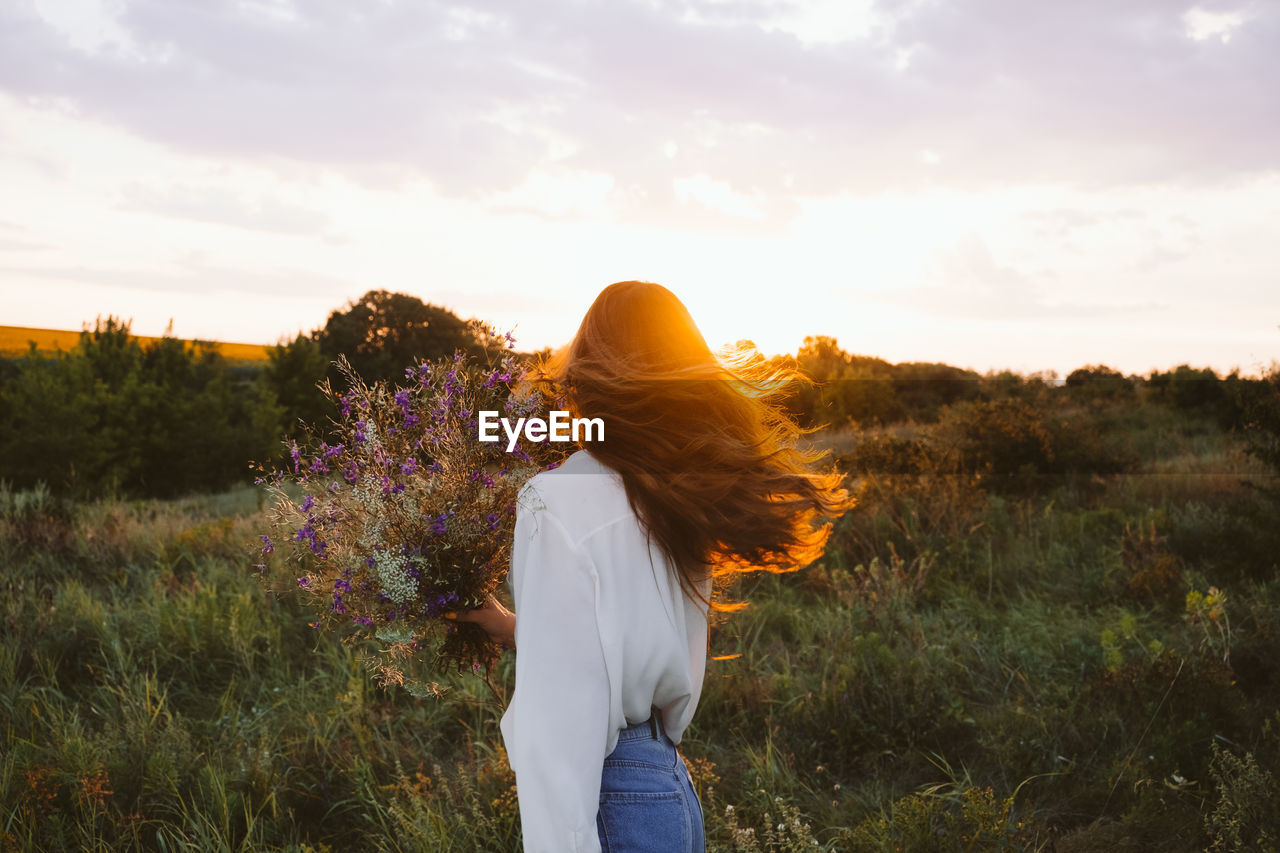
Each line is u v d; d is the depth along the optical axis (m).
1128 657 4.01
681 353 1.34
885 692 3.55
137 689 3.70
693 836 1.28
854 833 2.69
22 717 3.45
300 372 17.97
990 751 3.27
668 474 1.25
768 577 5.44
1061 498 7.84
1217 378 13.59
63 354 17.88
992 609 4.94
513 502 1.51
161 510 9.43
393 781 3.09
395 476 1.52
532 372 1.56
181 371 19.41
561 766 1.11
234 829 2.82
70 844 2.68
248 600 4.64
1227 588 4.86
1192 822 2.69
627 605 1.20
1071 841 2.69
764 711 3.65
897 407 16.05
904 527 6.28
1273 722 3.23
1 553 5.81
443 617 1.51
